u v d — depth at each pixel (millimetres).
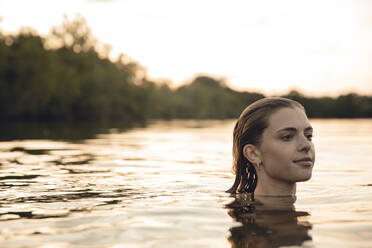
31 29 50250
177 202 2225
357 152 6715
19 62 44781
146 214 1896
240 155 2520
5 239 1468
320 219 1776
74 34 64812
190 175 3641
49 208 2057
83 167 4344
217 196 2436
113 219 1787
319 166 4602
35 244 1401
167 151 6922
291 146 2301
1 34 48625
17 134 14336
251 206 2094
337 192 2615
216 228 1618
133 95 67250
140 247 1353
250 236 1491
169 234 1524
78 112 56188
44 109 48875
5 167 4316
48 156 5812
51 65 47875
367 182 3199
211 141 10250
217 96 106438
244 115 2480
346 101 76312
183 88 104062
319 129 19625
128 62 71000
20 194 2527
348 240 1432
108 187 2838
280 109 2352
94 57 65688
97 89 58375
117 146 8227
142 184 3014
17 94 44938
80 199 2342
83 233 1543
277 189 2410
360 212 1944
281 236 1488
